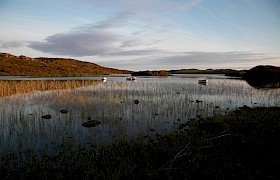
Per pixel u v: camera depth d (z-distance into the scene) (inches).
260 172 309.9
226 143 425.4
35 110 805.2
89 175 324.2
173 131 536.4
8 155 402.6
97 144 456.4
